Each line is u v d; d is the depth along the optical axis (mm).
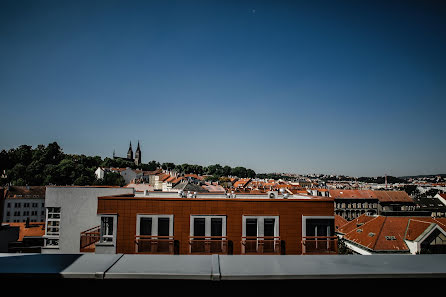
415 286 3301
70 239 19875
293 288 3254
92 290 3236
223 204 16297
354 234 43312
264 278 3199
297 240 16266
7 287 3221
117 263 3445
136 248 15969
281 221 16281
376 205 110438
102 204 16312
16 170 132125
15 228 18328
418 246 35375
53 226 20281
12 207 100625
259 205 16328
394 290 3293
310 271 3273
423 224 37500
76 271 3209
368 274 3238
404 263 3508
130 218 16250
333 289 3260
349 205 110312
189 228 16141
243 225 16156
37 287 3225
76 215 20078
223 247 16016
